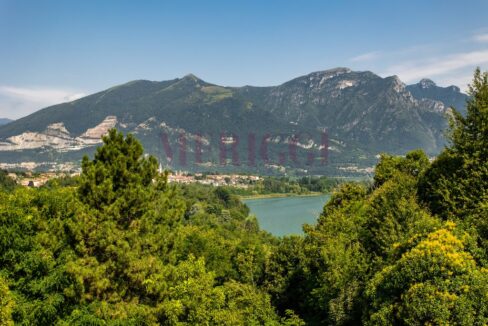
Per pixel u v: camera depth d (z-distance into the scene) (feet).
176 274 77.36
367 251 106.22
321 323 108.17
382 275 75.25
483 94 101.30
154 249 79.30
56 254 71.92
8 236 64.39
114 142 81.97
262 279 147.02
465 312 59.31
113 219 75.20
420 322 61.67
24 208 75.66
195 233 150.00
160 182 89.92
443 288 62.13
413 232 89.56
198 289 71.92
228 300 91.15
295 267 137.08
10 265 64.54
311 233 129.70
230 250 175.52
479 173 97.25
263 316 89.30
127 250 72.23
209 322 70.13
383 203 114.21
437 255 65.31
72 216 75.20
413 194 112.06
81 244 70.38
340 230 124.67
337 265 96.07
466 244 70.90
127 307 70.03
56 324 62.49
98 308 66.54
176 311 69.05
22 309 59.36
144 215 79.10
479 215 86.63
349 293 94.32
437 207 105.29
